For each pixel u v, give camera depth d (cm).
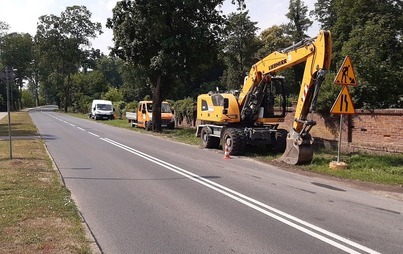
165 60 2559
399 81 1592
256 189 952
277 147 1652
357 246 568
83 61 8069
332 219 704
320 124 1741
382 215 733
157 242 587
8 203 766
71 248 541
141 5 2548
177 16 2644
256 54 6022
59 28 7694
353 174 1127
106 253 544
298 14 5888
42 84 11194
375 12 2184
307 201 835
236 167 1296
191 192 918
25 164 1248
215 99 1856
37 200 797
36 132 2658
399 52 1805
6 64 9031
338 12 2511
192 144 2106
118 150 1744
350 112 1213
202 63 2781
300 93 1348
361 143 1520
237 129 1644
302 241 589
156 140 2302
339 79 1190
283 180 1071
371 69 1584
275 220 697
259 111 1720
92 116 5022
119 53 2836
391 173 1134
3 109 8275
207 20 2784
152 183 1023
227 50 5822
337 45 2362
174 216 723
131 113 3638
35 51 8362
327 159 1355
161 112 3152
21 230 611
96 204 811
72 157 1503
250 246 569
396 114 1380
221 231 637
